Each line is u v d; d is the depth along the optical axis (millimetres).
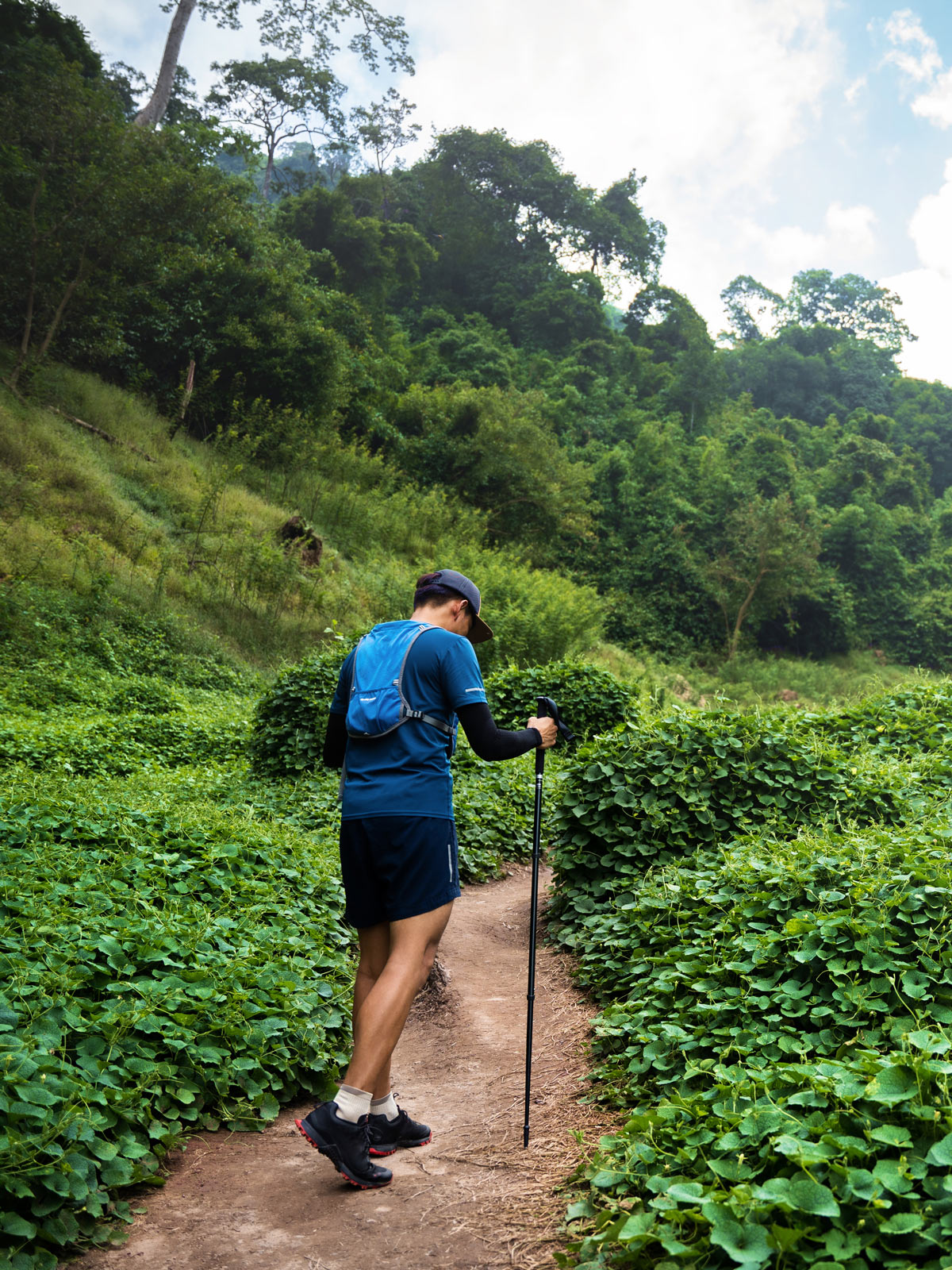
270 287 29047
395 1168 2840
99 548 17859
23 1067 2639
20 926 3725
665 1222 2039
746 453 54969
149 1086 2979
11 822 5426
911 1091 2145
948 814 5816
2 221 23016
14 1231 2201
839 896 3564
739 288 114188
